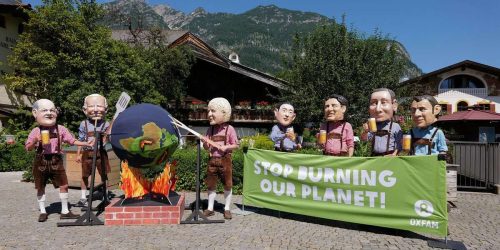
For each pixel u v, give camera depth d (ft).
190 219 21.52
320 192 21.27
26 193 30.30
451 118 50.80
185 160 31.50
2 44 74.95
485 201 28.78
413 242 18.10
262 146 44.39
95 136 22.15
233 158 30.55
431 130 21.70
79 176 32.35
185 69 71.26
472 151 35.63
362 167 19.99
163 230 19.80
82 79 62.75
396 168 19.01
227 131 23.00
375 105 22.12
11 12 74.08
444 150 21.43
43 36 64.80
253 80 76.69
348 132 23.04
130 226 20.57
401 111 60.75
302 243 17.81
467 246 17.54
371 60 69.97
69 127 61.11
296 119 69.31
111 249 16.79
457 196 30.99
